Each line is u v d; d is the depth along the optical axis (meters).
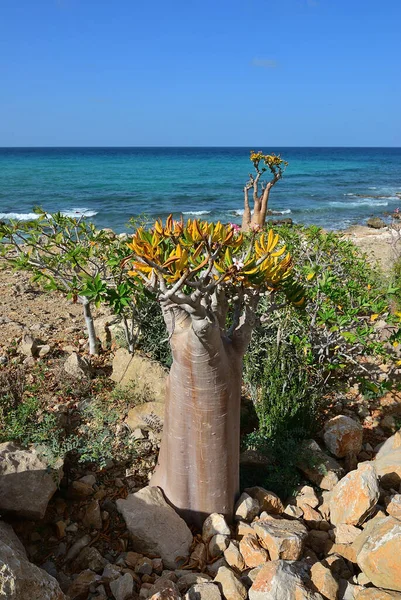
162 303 2.68
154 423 4.15
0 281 8.23
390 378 5.18
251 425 4.46
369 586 2.76
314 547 3.15
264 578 2.60
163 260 2.50
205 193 40.38
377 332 5.20
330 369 4.75
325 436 4.04
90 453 3.70
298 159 109.88
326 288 4.77
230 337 2.95
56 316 6.79
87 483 3.48
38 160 90.69
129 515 3.03
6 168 66.00
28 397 4.40
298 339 4.43
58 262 4.81
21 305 7.17
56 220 4.86
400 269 7.39
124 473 3.72
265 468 3.76
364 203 35.16
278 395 4.05
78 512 3.35
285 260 2.90
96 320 6.42
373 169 75.75
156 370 4.67
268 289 2.99
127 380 4.74
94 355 5.48
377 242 15.15
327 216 28.62
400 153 162.75
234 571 2.85
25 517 3.07
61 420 4.05
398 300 6.18
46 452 3.37
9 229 4.49
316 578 2.68
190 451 3.00
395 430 4.55
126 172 62.38
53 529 3.21
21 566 2.32
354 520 3.16
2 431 3.68
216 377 2.76
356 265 6.68
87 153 139.12
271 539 2.89
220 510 3.16
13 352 5.40
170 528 3.02
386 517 2.91
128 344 5.03
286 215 29.09
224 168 71.69
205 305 2.62
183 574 2.83
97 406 4.40
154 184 47.25
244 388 4.84
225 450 2.99
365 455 4.16
